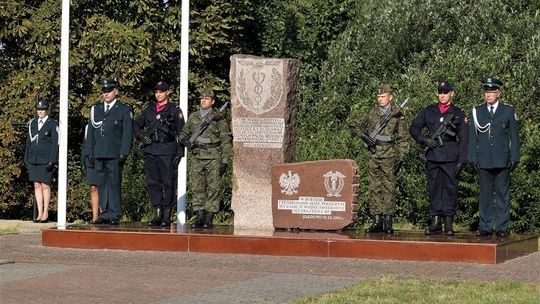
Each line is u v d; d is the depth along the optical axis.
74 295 12.66
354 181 17.52
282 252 16.59
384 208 17.64
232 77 18.53
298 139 23.55
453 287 13.02
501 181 17.16
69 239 17.86
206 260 16.05
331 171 17.55
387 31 27.61
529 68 24.12
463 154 17.16
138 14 27.02
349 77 27.78
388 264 15.57
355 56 28.06
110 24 26.08
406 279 13.74
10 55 27.05
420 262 15.80
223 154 18.30
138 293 12.80
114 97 18.94
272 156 18.31
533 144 21.67
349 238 16.53
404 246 16.05
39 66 26.48
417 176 21.94
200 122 18.31
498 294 12.45
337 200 17.53
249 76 18.42
